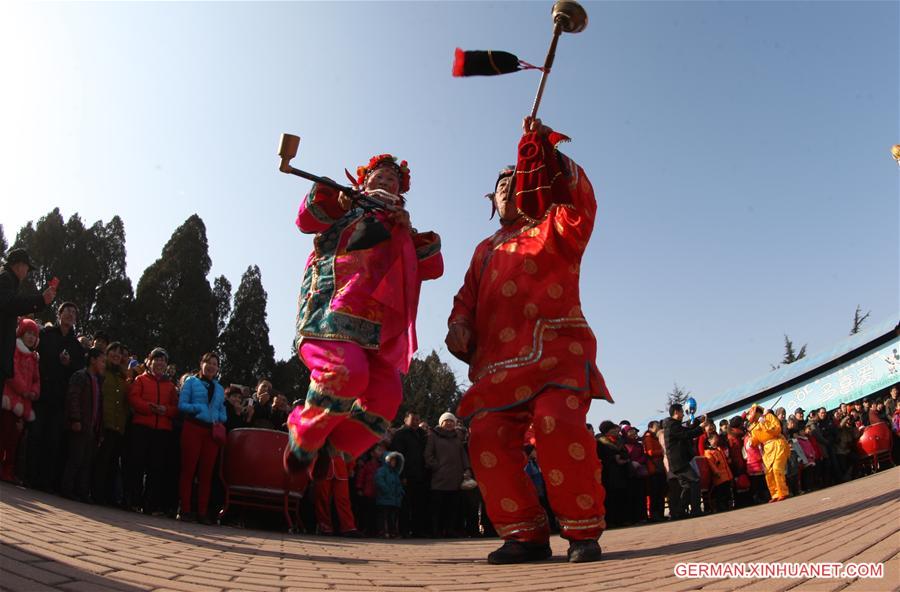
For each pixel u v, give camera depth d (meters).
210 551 4.36
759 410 14.12
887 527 3.76
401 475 10.29
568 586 2.88
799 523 5.18
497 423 4.27
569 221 4.33
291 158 3.76
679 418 12.02
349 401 3.58
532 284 4.37
